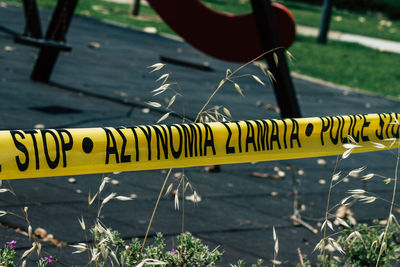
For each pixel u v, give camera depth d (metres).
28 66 11.75
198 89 12.34
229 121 2.97
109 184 6.20
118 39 17.44
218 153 2.90
